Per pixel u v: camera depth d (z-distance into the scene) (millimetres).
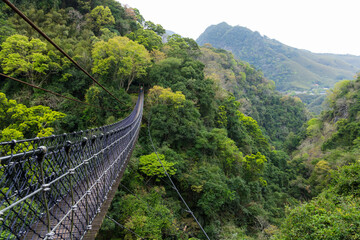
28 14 28094
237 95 53781
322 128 43938
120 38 25406
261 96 64250
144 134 21062
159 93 22297
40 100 21375
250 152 30469
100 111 21766
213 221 16812
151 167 16250
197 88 26281
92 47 27703
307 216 7660
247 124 37562
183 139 21422
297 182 28875
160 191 15945
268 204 22281
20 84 22438
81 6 35594
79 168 3988
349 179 10156
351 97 39781
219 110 29797
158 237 12320
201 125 23688
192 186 16922
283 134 54875
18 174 2367
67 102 22094
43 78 22703
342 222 6594
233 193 18375
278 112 60156
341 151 30203
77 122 21141
